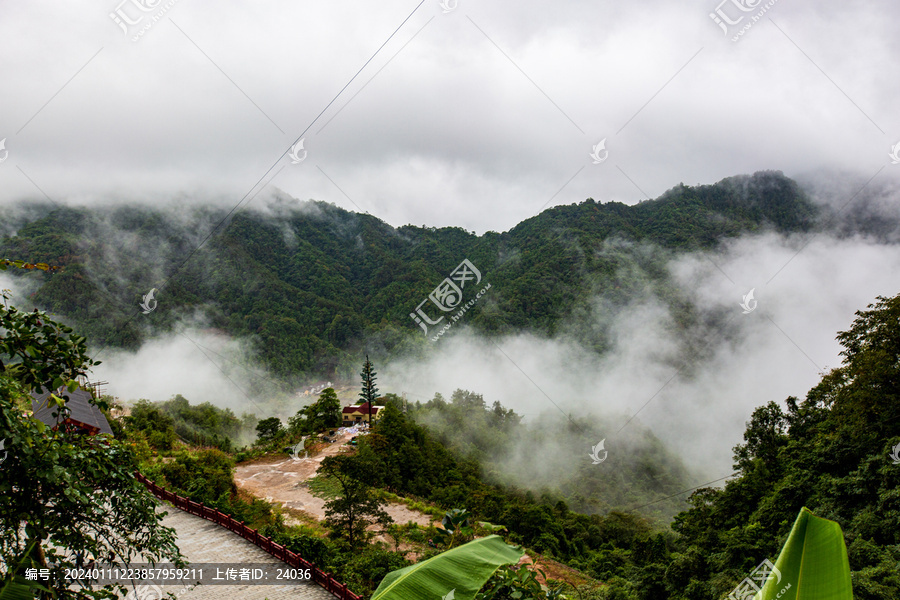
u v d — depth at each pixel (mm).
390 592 3201
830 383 30875
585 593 25891
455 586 3240
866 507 20484
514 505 48688
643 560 35469
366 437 54000
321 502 35062
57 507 4621
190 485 24703
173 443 43656
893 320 22578
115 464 5199
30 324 4348
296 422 65562
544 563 32438
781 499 25250
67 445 4613
